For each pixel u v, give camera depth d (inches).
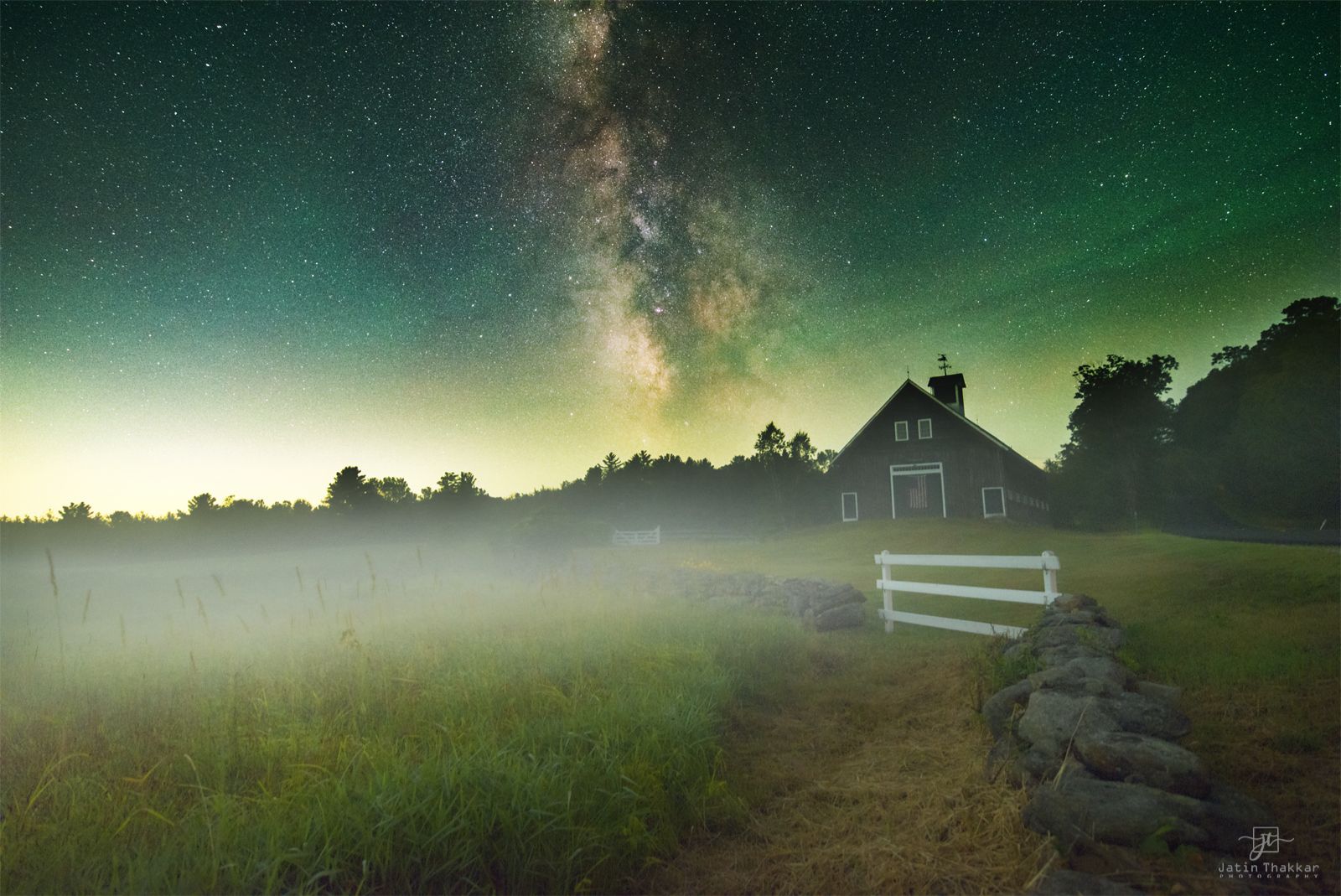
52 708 219.9
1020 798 142.7
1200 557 545.0
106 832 128.1
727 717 222.5
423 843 120.6
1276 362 1657.2
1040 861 119.7
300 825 123.0
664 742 176.7
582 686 228.1
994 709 193.8
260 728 188.5
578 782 147.8
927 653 335.3
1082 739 142.6
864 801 162.9
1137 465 1983.3
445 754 162.6
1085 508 1941.4
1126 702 161.5
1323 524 1195.3
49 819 136.7
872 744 206.8
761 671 281.0
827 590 430.3
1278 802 139.0
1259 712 187.9
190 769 163.3
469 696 212.8
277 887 110.6
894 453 1402.6
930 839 139.2
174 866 114.7
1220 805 125.2
